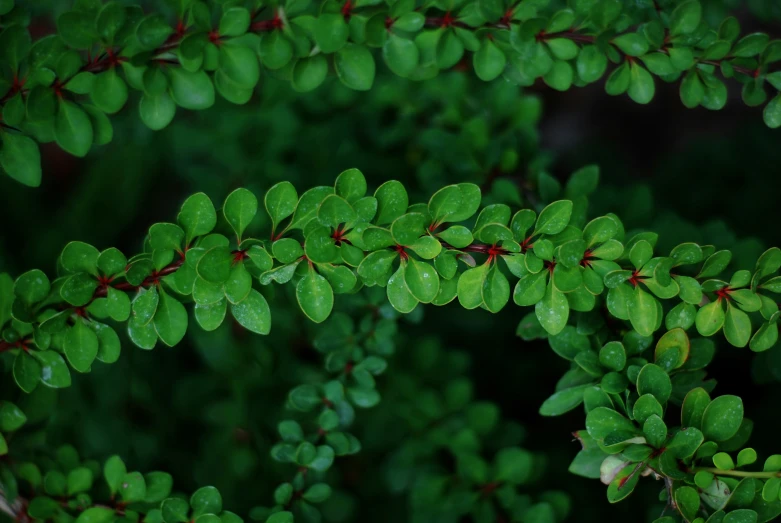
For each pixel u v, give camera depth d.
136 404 0.95
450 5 0.75
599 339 0.77
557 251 0.74
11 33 0.74
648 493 0.98
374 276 0.73
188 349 1.08
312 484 0.81
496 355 1.13
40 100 0.73
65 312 0.74
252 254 0.73
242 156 0.97
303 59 0.75
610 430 0.74
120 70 0.75
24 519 0.79
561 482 1.02
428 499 0.88
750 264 0.84
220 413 0.92
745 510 0.74
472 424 0.89
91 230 1.20
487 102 0.92
